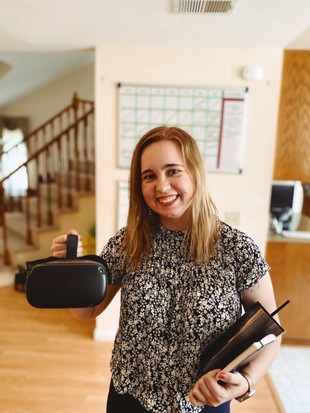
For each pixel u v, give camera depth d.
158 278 0.79
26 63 4.71
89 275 0.71
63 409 1.71
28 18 1.56
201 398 0.69
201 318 0.75
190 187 0.78
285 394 1.85
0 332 2.41
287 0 1.34
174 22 1.59
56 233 3.61
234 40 1.81
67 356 2.14
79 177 3.73
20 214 4.26
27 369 2.01
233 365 0.68
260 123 1.98
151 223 0.85
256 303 0.71
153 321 0.78
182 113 1.99
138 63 1.95
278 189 2.24
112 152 2.07
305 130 2.02
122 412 0.86
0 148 6.59
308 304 2.22
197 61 1.93
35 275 0.70
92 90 5.75
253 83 1.94
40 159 6.25
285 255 2.17
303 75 1.96
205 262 0.78
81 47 1.98
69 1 1.38
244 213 2.09
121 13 1.50
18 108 6.54
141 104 1.99
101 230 2.18
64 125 5.93
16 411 1.69
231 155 2.02
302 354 2.21
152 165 0.77
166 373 0.78
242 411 1.73
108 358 2.13
